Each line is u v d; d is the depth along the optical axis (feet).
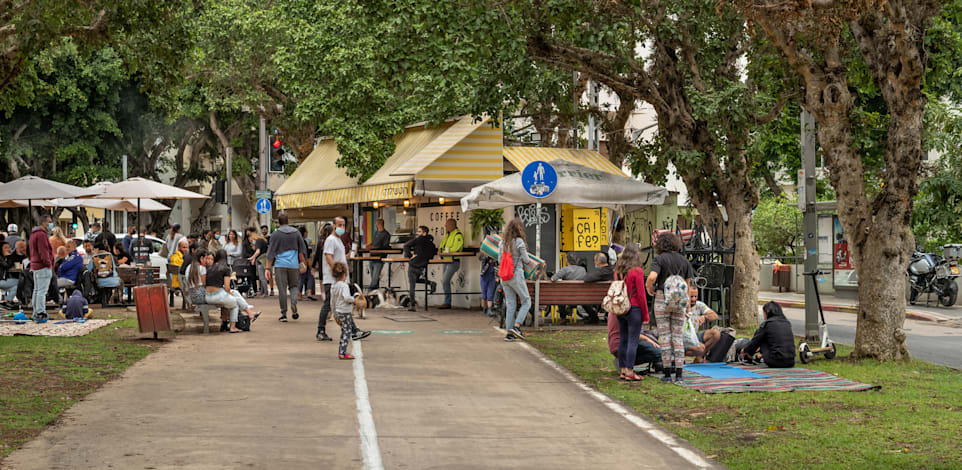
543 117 81.82
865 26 41.83
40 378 33.68
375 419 27.50
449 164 69.36
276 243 58.44
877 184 78.89
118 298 69.97
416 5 47.52
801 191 53.83
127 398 30.19
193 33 58.85
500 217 68.18
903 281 42.50
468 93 67.87
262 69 99.66
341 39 87.25
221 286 50.90
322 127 89.25
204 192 191.72
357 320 59.77
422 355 42.27
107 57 140.36
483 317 62.44
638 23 57.93
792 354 39.52
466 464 22.33
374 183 77.10
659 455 23.62
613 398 32.09
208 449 23.21
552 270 64.49
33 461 21.74
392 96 85.25
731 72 62.59
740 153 58.29
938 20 53.52
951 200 87.35
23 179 65.62
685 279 36.14
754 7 40.96
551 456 23.35
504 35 49.96
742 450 24.08
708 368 39.45
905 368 40.37
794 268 103.81
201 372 36.09
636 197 57.36
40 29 50.39
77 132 144.56
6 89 64.90
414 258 67.41
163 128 155.22
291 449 23.41
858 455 23.59
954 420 28.27
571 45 57.06
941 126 70.33
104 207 85.05
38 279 55.31
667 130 59.06
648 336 38.73
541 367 39.17
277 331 52.03
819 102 43.09
